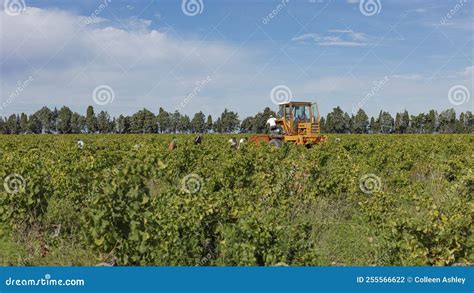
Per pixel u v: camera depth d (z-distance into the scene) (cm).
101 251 700
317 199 1053
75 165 1117
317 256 702
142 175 722
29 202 866
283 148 1991
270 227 688
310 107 2622
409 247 654
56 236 822
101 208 676
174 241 673
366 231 870
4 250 804
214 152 1731
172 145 2172
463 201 932
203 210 744
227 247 663
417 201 930
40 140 3541
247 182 1225
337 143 2411
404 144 2525
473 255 681
